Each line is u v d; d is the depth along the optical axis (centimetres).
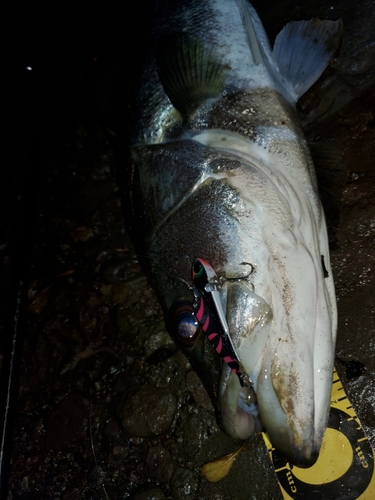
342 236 32
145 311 37
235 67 31
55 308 39
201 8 34
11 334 32
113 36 46
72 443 33
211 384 25
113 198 43
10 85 49
